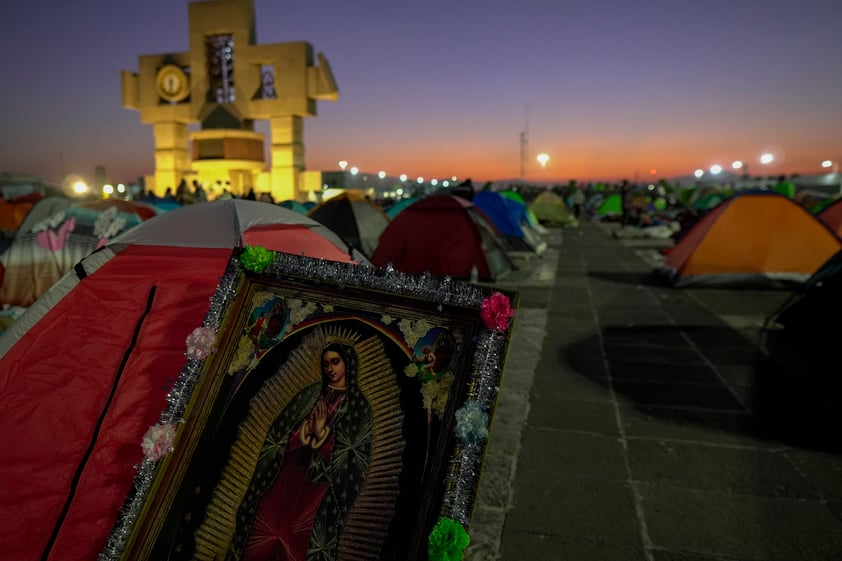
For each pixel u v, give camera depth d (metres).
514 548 2.69
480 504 3.05
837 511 2.93
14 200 14.30
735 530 2.79
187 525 1.91
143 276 2.76
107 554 1.89
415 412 1.79
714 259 9.09
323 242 3.48
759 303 7.92
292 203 12.20
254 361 2.09
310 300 2.07
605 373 5.06
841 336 5.52
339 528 1.77
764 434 3.81
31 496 2.46
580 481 3.27
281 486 1.90
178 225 2.91
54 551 2.38
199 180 35.97
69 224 6.17
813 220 8.95
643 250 15.35
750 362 5.30
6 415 2.58
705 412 4.18
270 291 2.15
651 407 4.29
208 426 2.04
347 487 1.81
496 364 1.71
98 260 2.84
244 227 2.87
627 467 3.41
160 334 2.67
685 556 2.61
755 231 9.02
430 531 1.63
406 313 1.90
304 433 1.94
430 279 1.88
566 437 3.82
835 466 3.38
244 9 35.06
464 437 1.63
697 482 3.23
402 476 1.74
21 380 2.65
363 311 1.97
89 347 2.68
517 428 3.96
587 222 29.06
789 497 3.07
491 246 10.59
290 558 1.79
